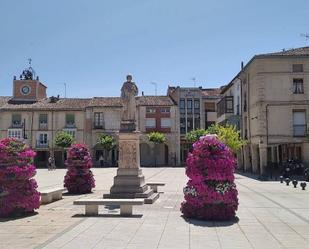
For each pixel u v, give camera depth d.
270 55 36.59
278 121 36.44
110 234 10.02
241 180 30.25
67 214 13.18
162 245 8.88
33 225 11.28
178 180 29.59
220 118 53.94
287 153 39.56
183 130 67.19
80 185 20.02
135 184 16.58
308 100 36.25
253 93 38.62
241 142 38.84
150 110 64.88
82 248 8.64
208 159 11.83
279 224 11.37
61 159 63.16
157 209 14.16
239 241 9.27
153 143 63.44
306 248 8.62
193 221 11.72
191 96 67.56
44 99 66.88
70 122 63.47
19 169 12.74
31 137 62.75
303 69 36.47
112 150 62.78
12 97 66.81
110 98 65.88
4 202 12.64
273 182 27.98
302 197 18.33
